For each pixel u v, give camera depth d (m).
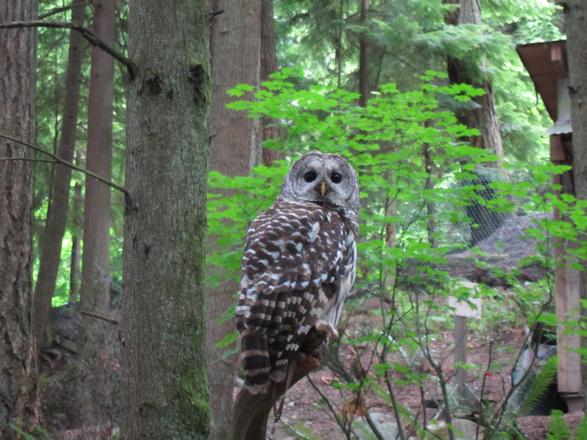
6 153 8.56
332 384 6.30
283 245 4.33
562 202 5.99
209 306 8.79
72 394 10.37
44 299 15.70
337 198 5.41
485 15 24.47
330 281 4.43
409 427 6.78
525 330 9.73
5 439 8.24
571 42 6.66
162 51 4.55
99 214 16.78
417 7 21.12
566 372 10.12
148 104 4.56
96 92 17.16
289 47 26.02
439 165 6.92
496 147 21.27
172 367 4.45
